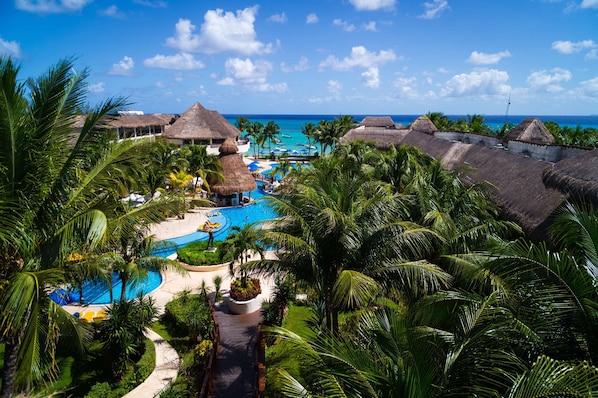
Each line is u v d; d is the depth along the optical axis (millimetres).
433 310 8484
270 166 63656
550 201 14484
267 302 17000
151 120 58469
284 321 16734
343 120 72438
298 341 6547
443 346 7188
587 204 12344
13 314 7422
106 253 13609
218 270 22922
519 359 6016
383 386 6141
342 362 6141
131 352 13391
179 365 14039
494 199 18609
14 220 7984
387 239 11625
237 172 39375
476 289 11188
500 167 21469
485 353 6074
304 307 18531
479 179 22328
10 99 7277
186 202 11266
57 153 8898
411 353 6539
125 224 9945
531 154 25031
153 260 16031
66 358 13984
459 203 15570
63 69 8641
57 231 8703
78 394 12461
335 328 12547
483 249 12414
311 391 6480
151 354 14516
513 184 18484
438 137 38938
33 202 8578
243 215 37281
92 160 10586
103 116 8703
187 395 12320
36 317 7508
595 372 4711
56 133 8883
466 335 6449
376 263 11719
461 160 27781
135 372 13398
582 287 6105
